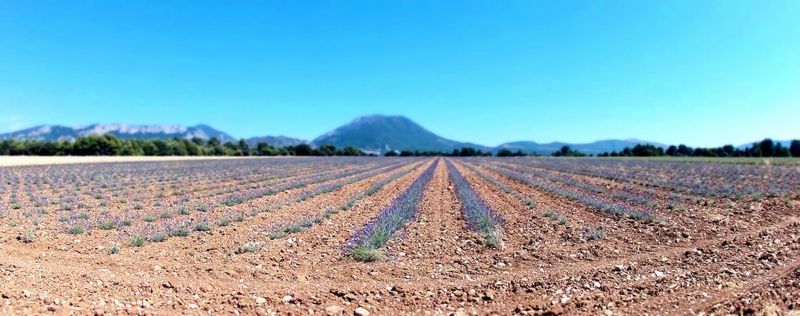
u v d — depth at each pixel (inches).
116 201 733.3
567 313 252.1
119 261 341.7
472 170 1919.3
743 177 1222.3
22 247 377.7
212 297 272.7
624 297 275.3
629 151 5689.0
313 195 830.5
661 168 1844.2
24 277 287.4
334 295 283.4
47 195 816.9
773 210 618.5
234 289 288.5
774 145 4306.1
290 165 2357.3
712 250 391.5
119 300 258.1
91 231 456.1
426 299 278.8
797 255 361.1
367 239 418.9
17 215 560.4
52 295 259.4
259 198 792.3
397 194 885.8
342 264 354.0
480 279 320.5
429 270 341.7
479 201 714.2
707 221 539.5
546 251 400.2
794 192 791.7
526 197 818.2
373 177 1429.6
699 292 281.6
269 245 410.3
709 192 820.6
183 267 331.9
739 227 497.7
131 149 4185.5
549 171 1775.3
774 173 1333.7
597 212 627.8
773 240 424.2
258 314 251.6
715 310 250.5
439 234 475.5
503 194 892.6
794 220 534.3
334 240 438.0
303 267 344.2
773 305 246.7
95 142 3966.5
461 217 588.7
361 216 595.8
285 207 672.4
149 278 301.6
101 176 1331.2
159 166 2073.1
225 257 360.2
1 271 297.1
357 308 259.9
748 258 359.6
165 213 572.4
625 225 522.0
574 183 1107.9
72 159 2896.2
